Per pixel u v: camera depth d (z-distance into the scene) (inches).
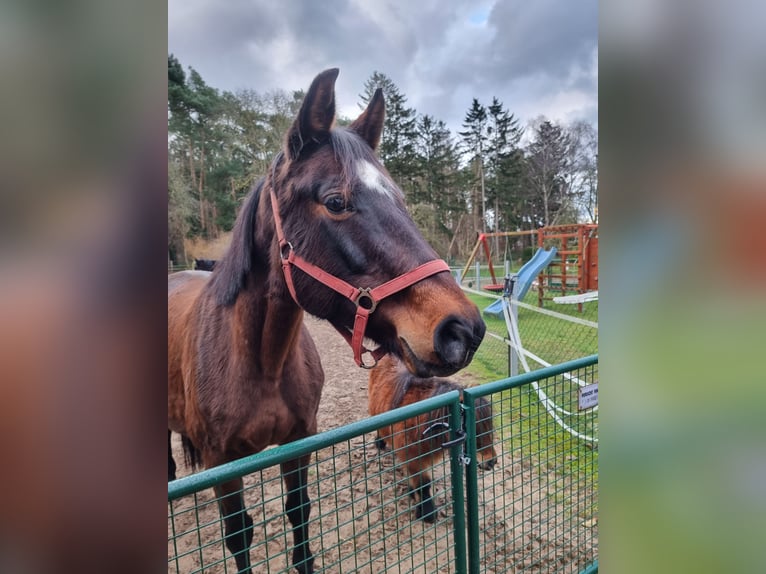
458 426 55.6
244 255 64.3
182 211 624.4
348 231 52.5
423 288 49.8
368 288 51.6
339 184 52.8
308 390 75.5
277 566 84.4
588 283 353.7
